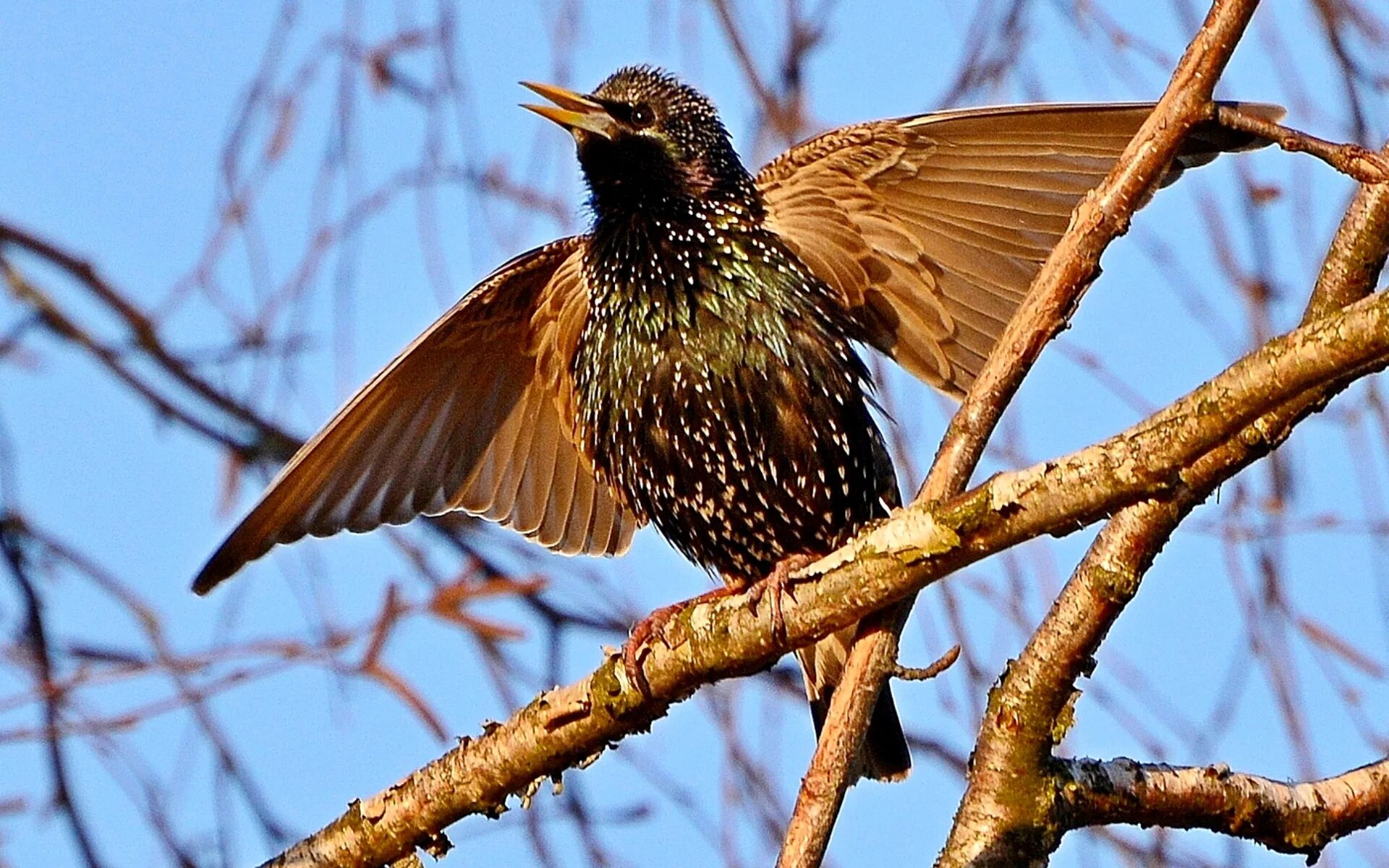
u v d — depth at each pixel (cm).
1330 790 780
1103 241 745
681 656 764
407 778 808
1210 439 629
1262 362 614
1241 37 728
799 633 739
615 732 782
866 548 715
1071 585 730
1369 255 736
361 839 809
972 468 750
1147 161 739
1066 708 745
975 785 750
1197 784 763
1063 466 664
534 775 794
